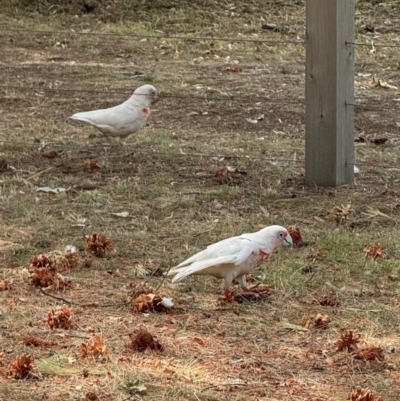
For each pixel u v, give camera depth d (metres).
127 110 9.64
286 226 7.54
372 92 13.80
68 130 11.01
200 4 20.70
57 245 7.05
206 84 14.19
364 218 7.73
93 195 8.24
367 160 9.80
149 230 7.44
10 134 10.73
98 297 6.08
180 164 9.48
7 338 5.36
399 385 4.85
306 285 6.32
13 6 20.84
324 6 8.25
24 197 8.27
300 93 13.59
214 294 6.19
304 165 9.25
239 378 4.89
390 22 19.66
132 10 20.59
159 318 5.73
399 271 6.55
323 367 5.08
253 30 19.33
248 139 10.73
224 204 8.10
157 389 4.72
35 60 16.17
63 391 4.68
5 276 6.42
